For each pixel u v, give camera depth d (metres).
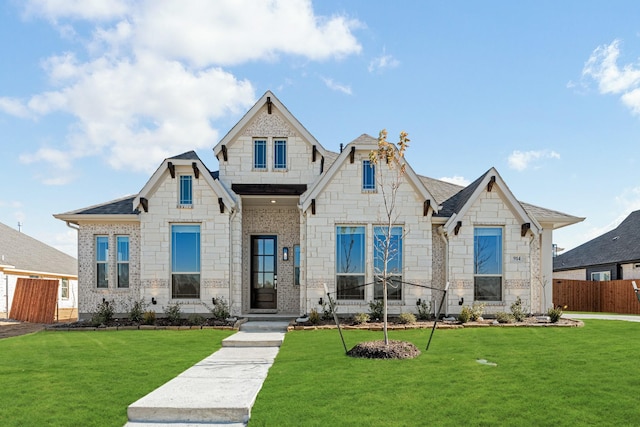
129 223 15.54
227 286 14.81
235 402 6.18
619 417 5.51
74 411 6.01
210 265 14.84
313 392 6.59
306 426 5.36
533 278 15.73
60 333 12.70
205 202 14.95
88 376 7.75
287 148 15.85
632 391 6.45
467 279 14.61
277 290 16.92
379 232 14.77
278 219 17.09
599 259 28.06
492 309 14.63
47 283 18.91
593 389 6.55
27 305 19.06
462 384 6.86
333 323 13.57
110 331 13.09
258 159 15.92
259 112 15.92
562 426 5.29
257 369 8.38
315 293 14.59
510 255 14.70
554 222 15.70
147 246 14.86
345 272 14.76
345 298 14.68
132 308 15.15
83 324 13.96
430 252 14.66
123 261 15.63
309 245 14.67
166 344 10.98
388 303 14.52
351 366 8.16
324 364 8.40
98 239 15.78
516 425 5.32
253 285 17.11
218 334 12.41
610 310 23.28
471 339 10.88
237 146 15.83
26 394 6.70
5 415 5.84
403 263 14.66
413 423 5.39
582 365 8.01
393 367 8.02
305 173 15.78
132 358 9.31
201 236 14.91
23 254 26.16
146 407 6.02
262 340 11.09
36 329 15.59
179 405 6.06
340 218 14.72
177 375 7.89
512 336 11.30
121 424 5.71
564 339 10.82
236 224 15.27
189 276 14.97
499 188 14.70
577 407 5.85
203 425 5.86
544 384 6.82
